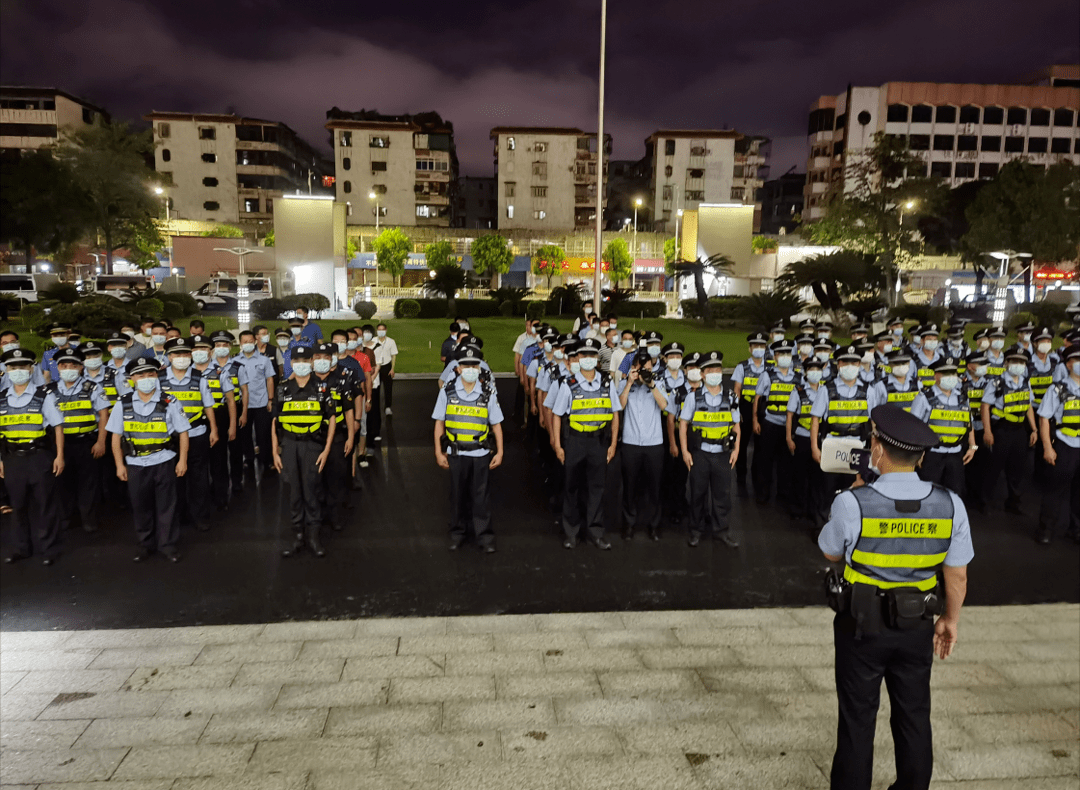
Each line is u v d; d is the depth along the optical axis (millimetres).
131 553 6652
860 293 34812
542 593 5887
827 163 80438
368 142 74000
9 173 37688
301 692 4266
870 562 2934
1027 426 8008
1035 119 77250
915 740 2967
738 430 6898
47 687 4312
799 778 3516
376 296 55656
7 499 7797
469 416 6637
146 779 3469
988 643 5027
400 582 6090
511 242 67438
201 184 75312
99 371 7805
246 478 9305
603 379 6855
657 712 4078
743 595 5883
